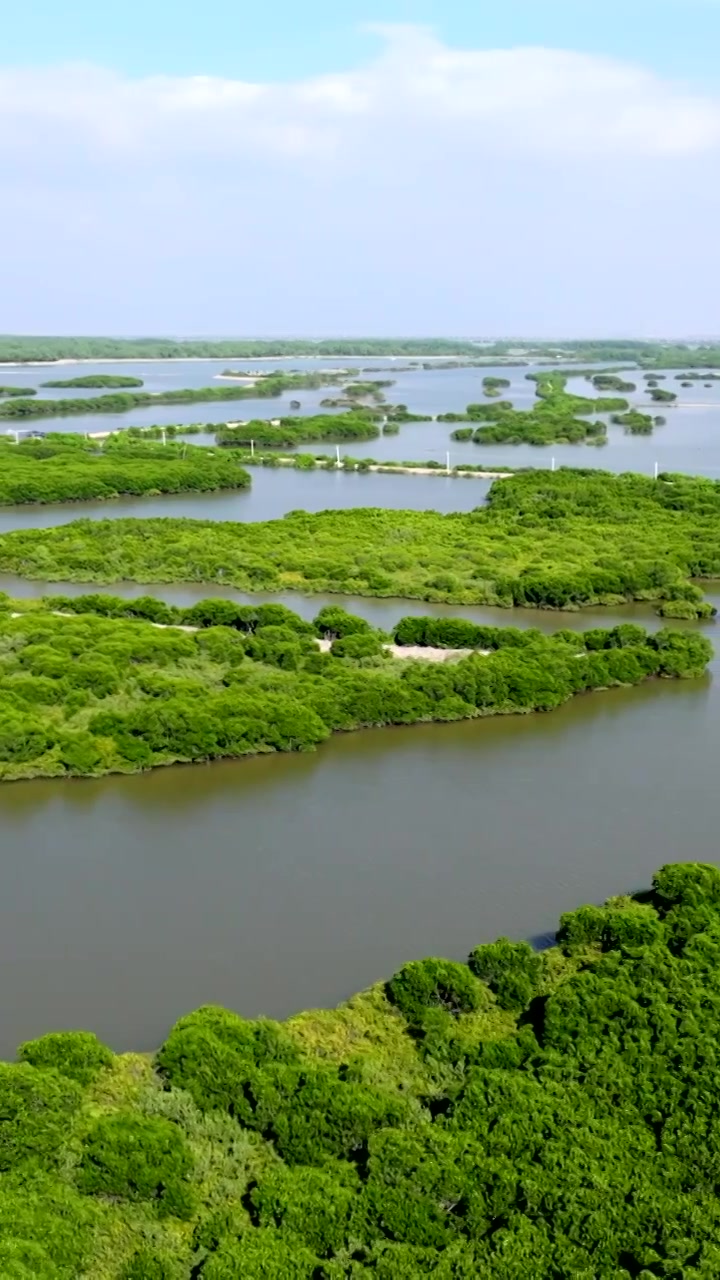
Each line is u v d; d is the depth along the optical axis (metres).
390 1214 41.28
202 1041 50.00
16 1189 42.66
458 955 63.78
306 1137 45.88
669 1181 42.91
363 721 97.12
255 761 90.25
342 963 63.03
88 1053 50.69
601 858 74.69
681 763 90.56
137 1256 39.81
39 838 77.25
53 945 64.50
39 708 94.19
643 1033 51.06
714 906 63.81
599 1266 39.38
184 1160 44.03
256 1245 39.62
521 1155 44.06
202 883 71.31
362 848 75.81
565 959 61.09
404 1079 51.09
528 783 86.56
